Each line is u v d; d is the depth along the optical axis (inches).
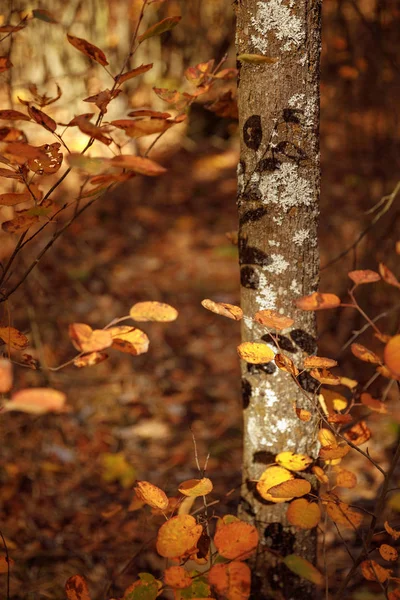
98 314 201.5
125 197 285.6
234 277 234.1
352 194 225.9
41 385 157.4
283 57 67.3
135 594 63.0
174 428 154.3
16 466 132.3
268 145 69.2
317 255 72.9
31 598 99.7
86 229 252.2
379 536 105.7
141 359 181.6
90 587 101.9
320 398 75.2
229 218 279.0
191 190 298.4
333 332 177.6
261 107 68.7
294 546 77.5
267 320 62.4
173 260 244.2
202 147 335.9
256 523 78.0
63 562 107.9
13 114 62.2
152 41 287.0
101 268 227.8
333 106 233.1
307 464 70.2
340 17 170.2
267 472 70.6
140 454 143.9
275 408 74.7
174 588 59.2
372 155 176.6
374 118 172.6
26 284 144.6
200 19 308.8
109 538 114.0
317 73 69.1
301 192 70.2
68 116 182.4
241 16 68.6
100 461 139.2
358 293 166.2
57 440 143.6
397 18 157.6
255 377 75.2
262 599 78.7
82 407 156.6
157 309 63.3
